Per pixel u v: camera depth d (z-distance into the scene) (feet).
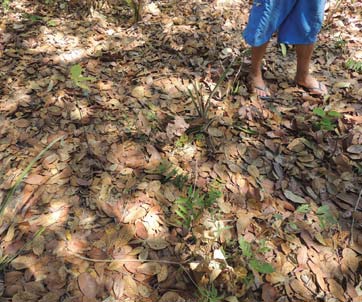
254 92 9.09
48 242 6.37
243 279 5.92
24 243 6.36
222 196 7.07
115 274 6.05
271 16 8.11
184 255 6.30
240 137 8.10
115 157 7.66
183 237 6.51
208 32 11.18
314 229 6.67
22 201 6.91
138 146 7.89
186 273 6.07
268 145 7.96
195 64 9.97
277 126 8.38
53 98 8.89
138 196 7.04
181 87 9.28
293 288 5.98
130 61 10.11
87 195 7.03
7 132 8.11
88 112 8.59
